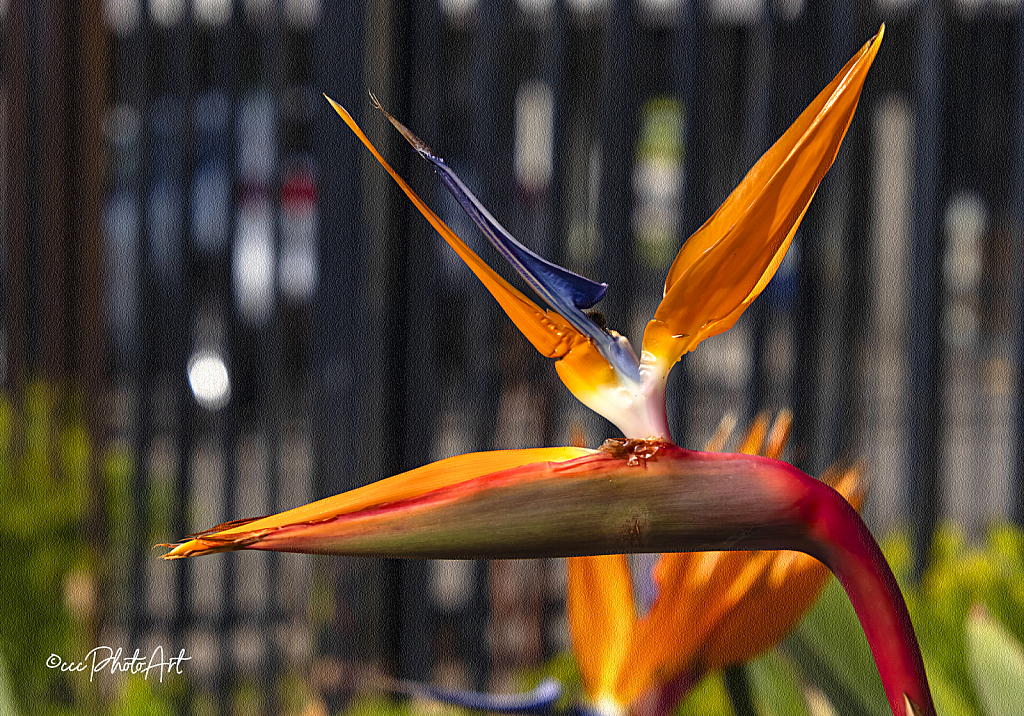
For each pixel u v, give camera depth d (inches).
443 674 322.7
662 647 107.8
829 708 111.4
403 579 302.2
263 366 320.8
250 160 334.6
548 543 103.7
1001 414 364.2
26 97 354.0
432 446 301.1
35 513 334.0
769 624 107.5
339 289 298.2
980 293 330.3
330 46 289.4
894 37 295.1
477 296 301.4
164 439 414.0
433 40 288.7
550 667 268.1
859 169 287.3
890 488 370.3
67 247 334.3
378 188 292.2
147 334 325.1
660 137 334.0
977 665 112.0
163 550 366.3
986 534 323.3
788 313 302.2
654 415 104.4
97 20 318.0
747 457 104.0
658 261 337.7
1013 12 300.5
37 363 370.6
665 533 103.8
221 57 316.2
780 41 283.9
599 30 309.3
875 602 104.0
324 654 300.7
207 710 319.3
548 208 294.7
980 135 308.8
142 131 317.4
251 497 405.7
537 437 301.7
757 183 104.6
